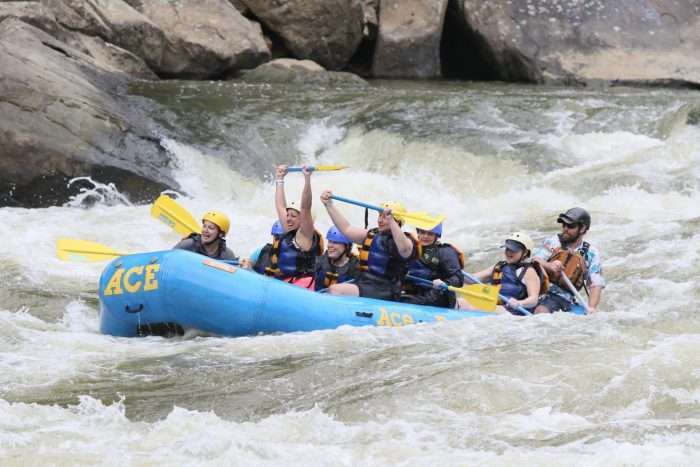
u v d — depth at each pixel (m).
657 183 49.59
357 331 28.81
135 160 49.91
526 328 29.22
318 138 54.66
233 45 70.00
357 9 76.38
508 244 32.25
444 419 23.03
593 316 30.80
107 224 44.81
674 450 20.77
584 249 33.50
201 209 48.19
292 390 24.84
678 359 25.56
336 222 31.56
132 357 27.39
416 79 77.44
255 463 20.50
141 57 66.81
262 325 28.94
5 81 48.44
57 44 58.44
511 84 74.12
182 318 28.86
